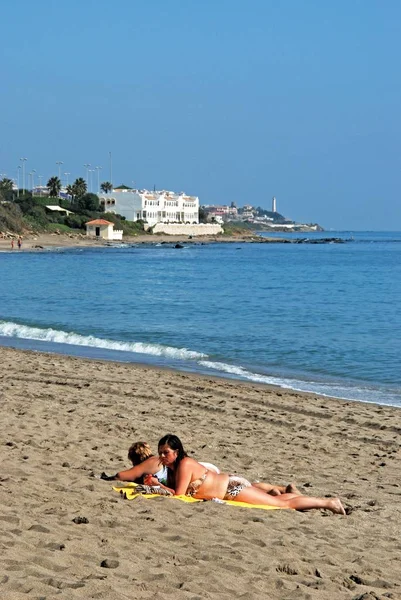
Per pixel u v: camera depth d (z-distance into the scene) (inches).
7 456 468.1
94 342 1201.4
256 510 383.9
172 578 275.6
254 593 269.9
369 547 344.2
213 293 2322.8
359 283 2864.2
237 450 548.1
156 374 899.4
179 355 1095.0
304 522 374.6
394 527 382.6
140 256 4918.8
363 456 555.5
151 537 323.6
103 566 281.6
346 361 1065.5
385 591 287.3
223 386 834.8
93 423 604.1
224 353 1127.6
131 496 387.2
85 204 7396.7
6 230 5964.6
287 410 720.3
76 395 738.2
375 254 5999.0
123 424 609.9
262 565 300.2
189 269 3671.3
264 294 2316.7
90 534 318.7
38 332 1284.4
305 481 477.1
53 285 2468.0
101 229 6791.3
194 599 257.3
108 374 880.3
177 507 372.5
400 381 925.2
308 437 610.5
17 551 286.7
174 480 401.7
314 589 279.7
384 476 498.9
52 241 6058.1
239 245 7775.6
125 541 313.1
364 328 1456.7
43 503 361.1
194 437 580.7
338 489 461.1
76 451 501.0
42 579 260.2
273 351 1149.7
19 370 883.4
